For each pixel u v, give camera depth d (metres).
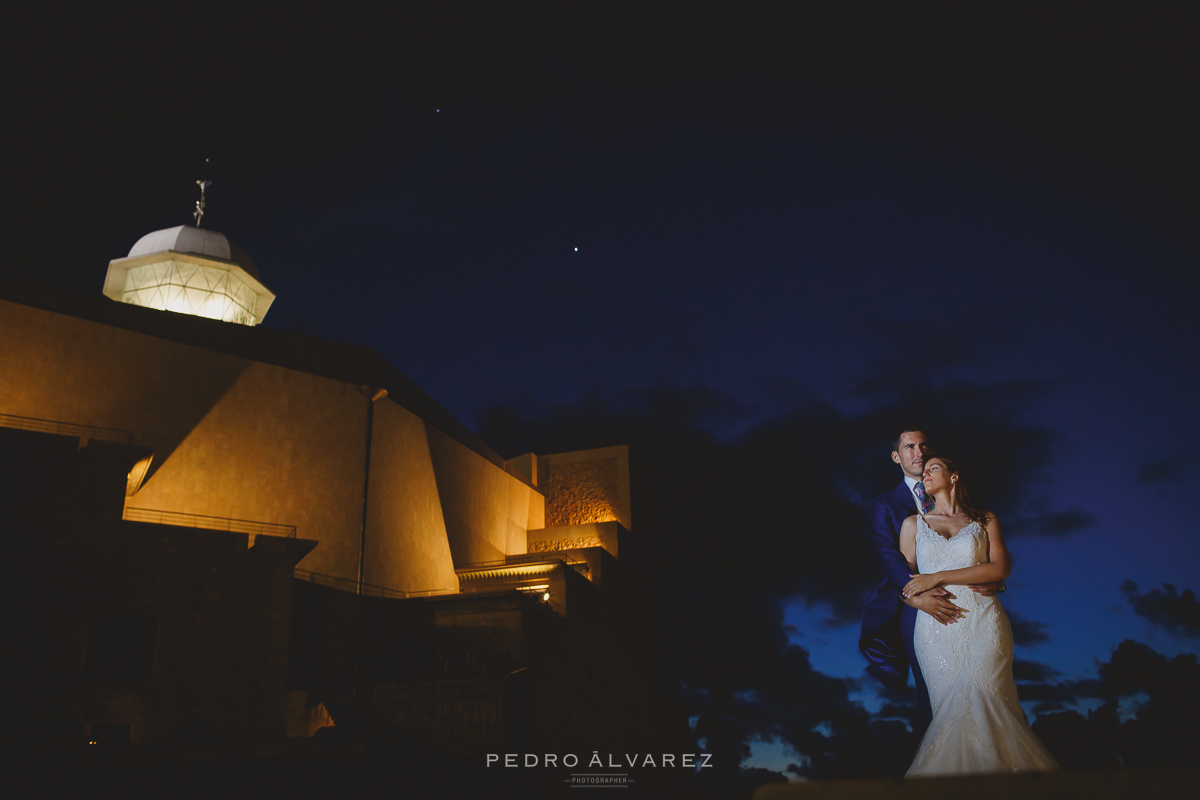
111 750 19.81
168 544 25.06
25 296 26.84
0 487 22.95
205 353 30.23
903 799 2.41
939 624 5.31
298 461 31.42
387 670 30.77
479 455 43.41
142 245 40.44
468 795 23.58
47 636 22.45
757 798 2.50
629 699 36.12
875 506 6.45
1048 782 2.38
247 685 25.12
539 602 32.16
